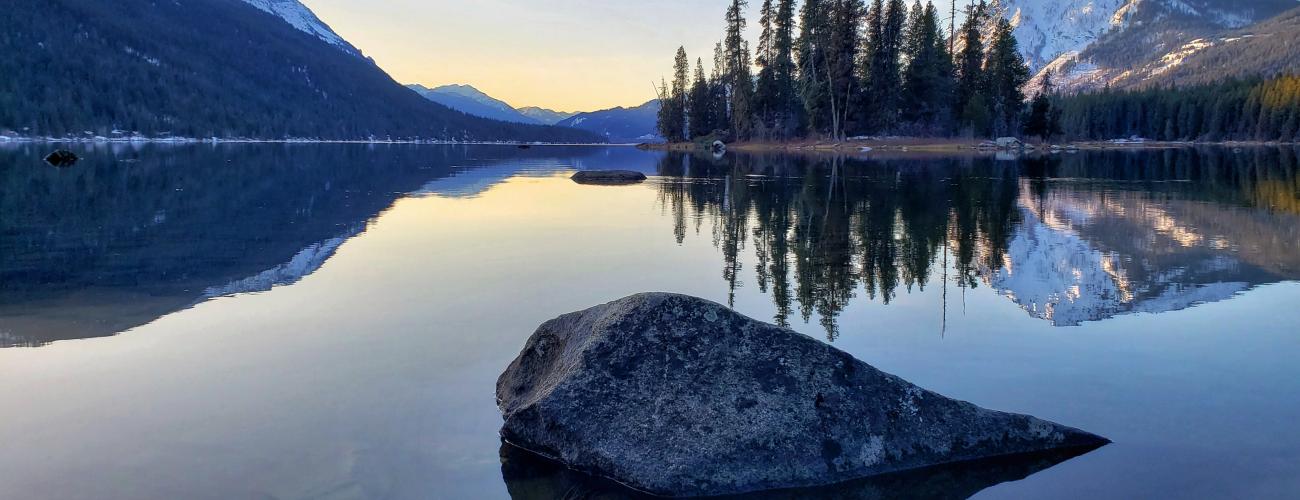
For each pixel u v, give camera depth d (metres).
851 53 53.56
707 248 9.90
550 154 66.12
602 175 23.33
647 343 3.93
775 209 14.77
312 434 3.72
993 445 3.73
